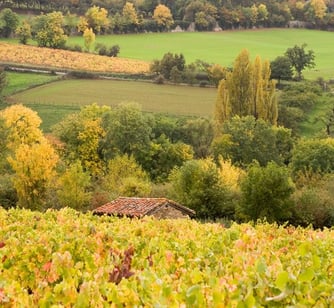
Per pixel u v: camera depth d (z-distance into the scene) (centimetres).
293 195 4581
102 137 7644
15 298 866
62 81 10800
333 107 9812
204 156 8025
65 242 1470
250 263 1143
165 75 11338
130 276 1030
